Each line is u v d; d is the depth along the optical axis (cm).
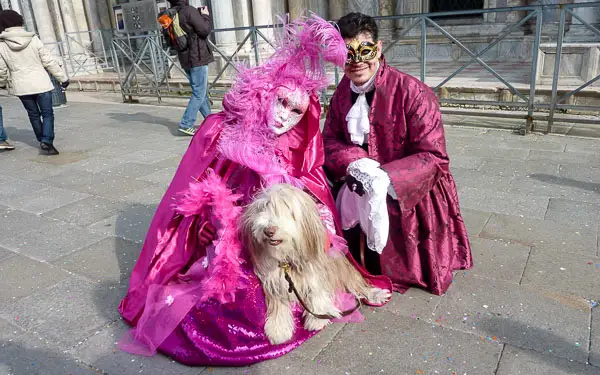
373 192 238
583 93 636
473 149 552
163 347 240
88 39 1479
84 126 827
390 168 244
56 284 314
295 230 203
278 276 226
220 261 231
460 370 218
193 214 252
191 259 266
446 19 1068
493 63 994
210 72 1039
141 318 252
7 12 597
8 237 391
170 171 546
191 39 660
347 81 282
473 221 367
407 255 274
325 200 256
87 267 335
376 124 268
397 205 264
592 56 623
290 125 244
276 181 239
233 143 239
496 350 230
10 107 1094
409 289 284
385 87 261
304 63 230
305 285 230
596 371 213
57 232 397
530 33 976
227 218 230
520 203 395
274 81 234
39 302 294
